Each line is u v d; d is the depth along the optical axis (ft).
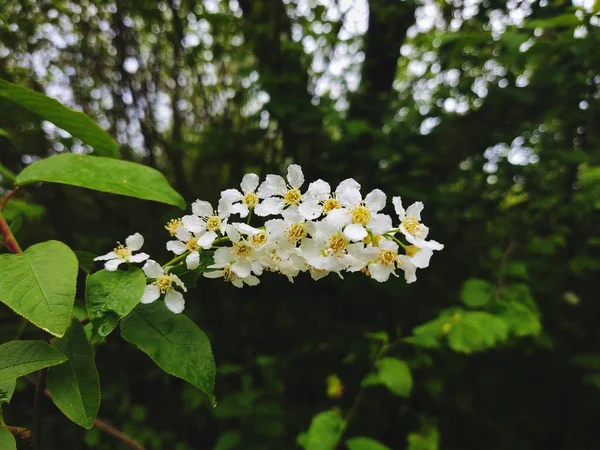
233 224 0.41
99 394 0.37
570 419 1.06
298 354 1.04
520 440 1.00
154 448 1.02
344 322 1.11
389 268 0.43
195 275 0.44
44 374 0.41
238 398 0.91
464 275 1.06
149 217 1.32
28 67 1.22
